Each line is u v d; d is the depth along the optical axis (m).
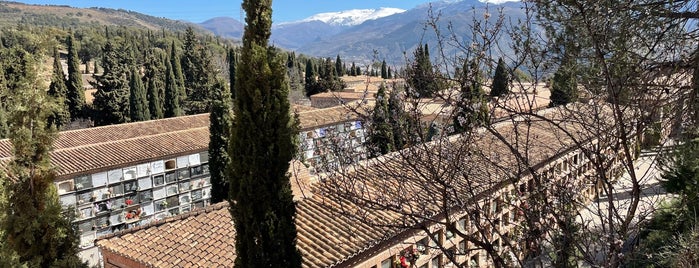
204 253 9.96
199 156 23.27
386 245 10.04
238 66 7.71
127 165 20.78
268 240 7.68
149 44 95.94
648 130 4.48
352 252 9.53
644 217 4.80
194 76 53.16
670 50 4.41
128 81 49.31
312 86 63.91
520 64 4.36
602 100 4.48
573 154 6.18
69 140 25.34
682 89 4.45
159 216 21.81
